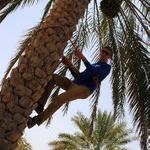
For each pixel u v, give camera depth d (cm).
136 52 937
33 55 526
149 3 914
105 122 2544
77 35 1059
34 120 546
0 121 496
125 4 983
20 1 917
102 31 1053
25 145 1265
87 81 600
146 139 866
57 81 588
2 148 491
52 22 556
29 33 891
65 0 581
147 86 902
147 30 937
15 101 504
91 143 2612
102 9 859
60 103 568
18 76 514
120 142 2595
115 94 1008
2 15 895
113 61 995
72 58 1020
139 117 882
